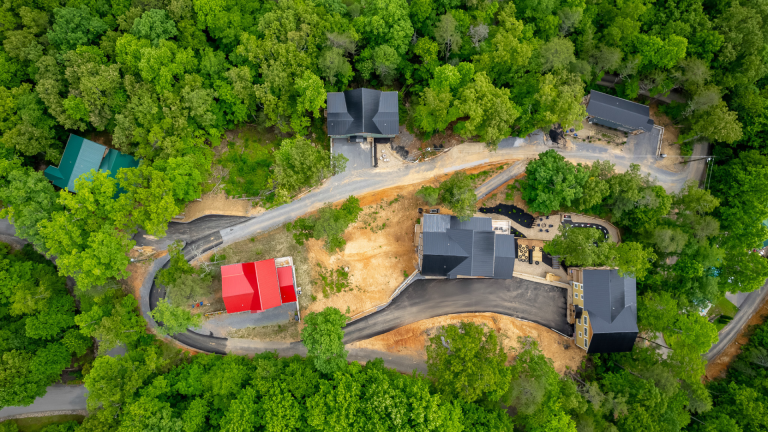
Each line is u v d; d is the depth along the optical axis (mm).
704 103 71562
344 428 55188
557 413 62375
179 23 67375
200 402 61281
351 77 73875
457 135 77812
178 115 65875
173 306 63250
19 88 63219
